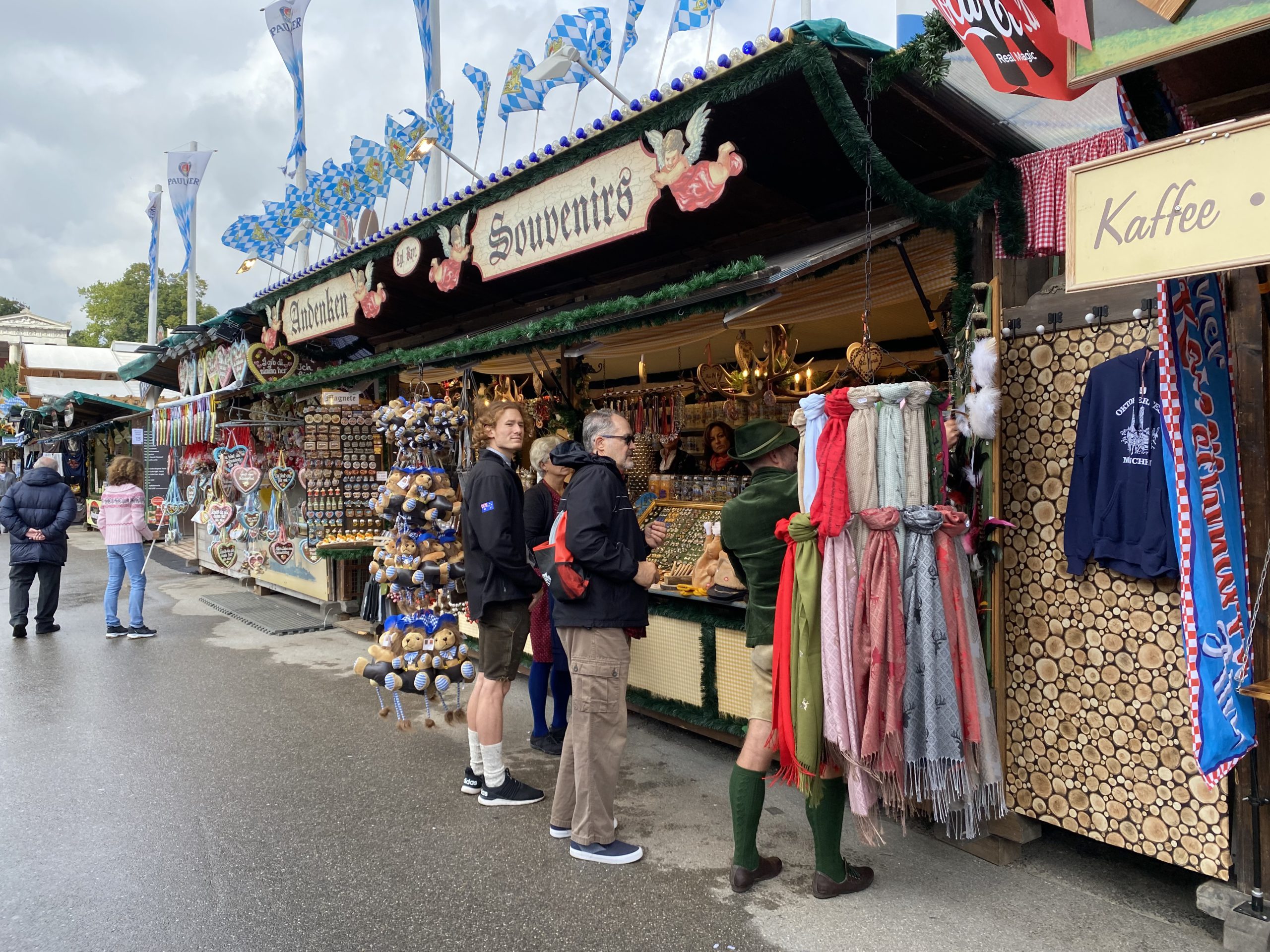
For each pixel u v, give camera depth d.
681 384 7.55
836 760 2.69
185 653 6.73
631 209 3.56
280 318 7.72
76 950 2.54
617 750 3.11
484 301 7.00
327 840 3.31
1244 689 2.29
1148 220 1.95
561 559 3.04
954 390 3.19
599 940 2.57
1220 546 2.36
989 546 2.91
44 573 7.45
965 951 2.47
